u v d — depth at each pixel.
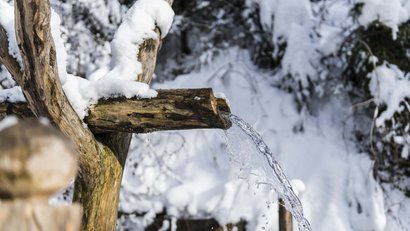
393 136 7.35
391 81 7.36
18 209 1.33
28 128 1.35
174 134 7.33
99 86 3.63
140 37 4.18
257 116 7.75
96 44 7.59
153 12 4.28
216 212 6.67
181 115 3.43
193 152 7.22
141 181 6.97
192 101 3.38
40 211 1.34
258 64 8.53
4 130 1.36
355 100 7.79
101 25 7.65
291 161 7.31
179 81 8.29
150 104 3.49
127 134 4.02
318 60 7.83
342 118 7.82
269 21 8.17
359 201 7.05
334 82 7.78
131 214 6.76
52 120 3.47
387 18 7.39
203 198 6.78
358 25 7.53
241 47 8.77
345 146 7.58
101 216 3.86
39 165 1.33
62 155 1.35
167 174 7.04
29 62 3.28
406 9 7.50
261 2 8.24
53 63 3.32
